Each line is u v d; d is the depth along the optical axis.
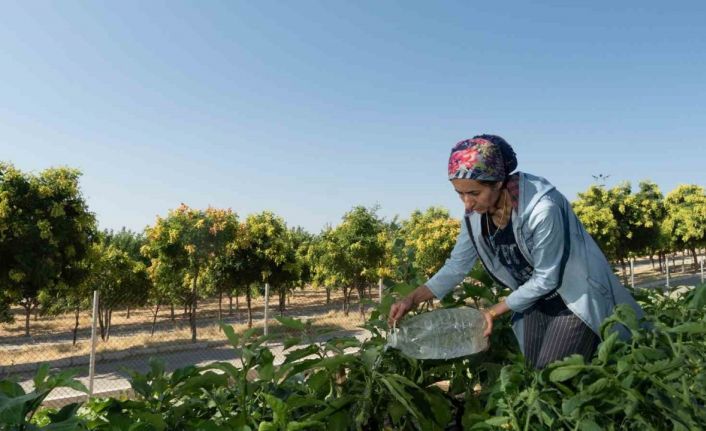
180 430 1.25
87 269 15.91
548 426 1.21
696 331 1.26
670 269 46.03
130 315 30.53
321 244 25.98
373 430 1.52
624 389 1.17
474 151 1.77
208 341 16.47
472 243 2.08
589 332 1.78
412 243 25.61
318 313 26.61
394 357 1.74
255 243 22.48
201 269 19.91
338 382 1.59
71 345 16.66
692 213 40.06
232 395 1.44
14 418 0.98
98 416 1.25
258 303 36.34
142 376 1.35
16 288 14.13
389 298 2.03
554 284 1.77
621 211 32.25
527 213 1.79
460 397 1.91
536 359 1.93
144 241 29.16
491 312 1.83
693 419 1.17
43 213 14.30
